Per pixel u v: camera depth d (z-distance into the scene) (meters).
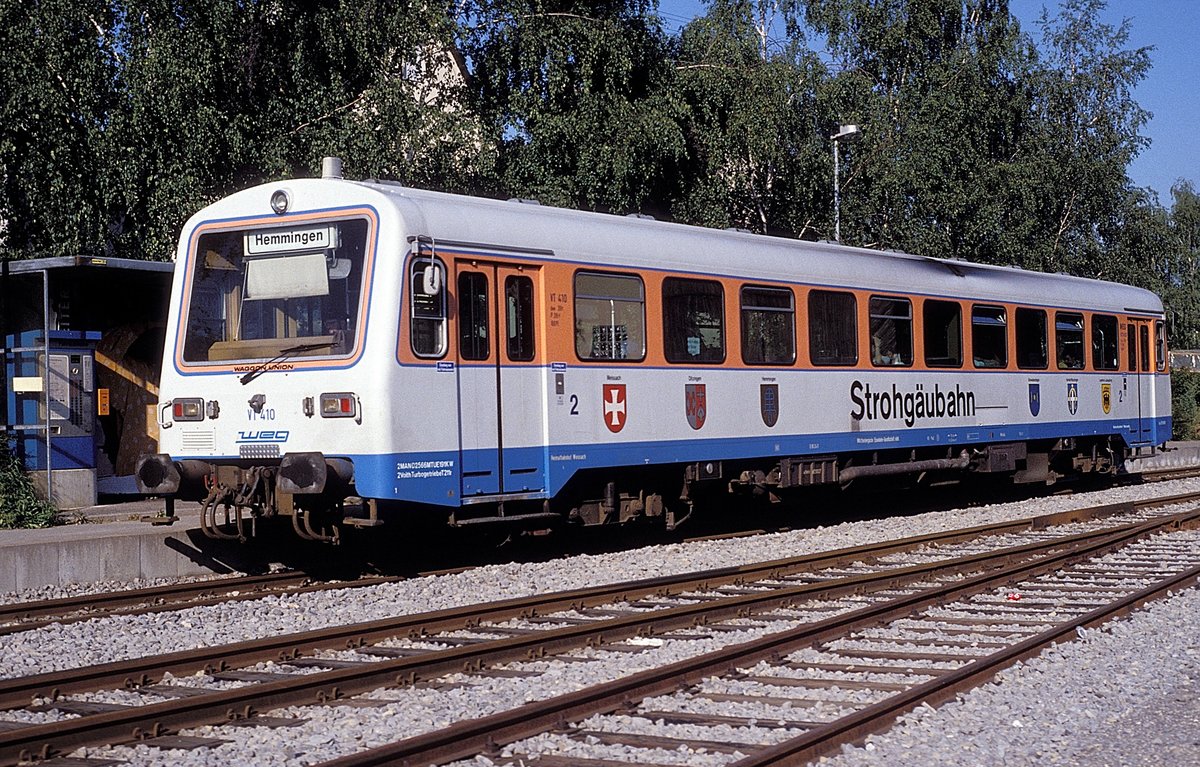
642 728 6.81
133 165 21.45
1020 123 40.16
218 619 10.55
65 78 21.64
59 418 17.08
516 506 13.60
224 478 12.75
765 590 11.98
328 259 12.25
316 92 23.66
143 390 19.17
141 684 8.01
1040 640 8.80
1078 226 42.06
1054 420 21.61
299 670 8.43
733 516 19.92
